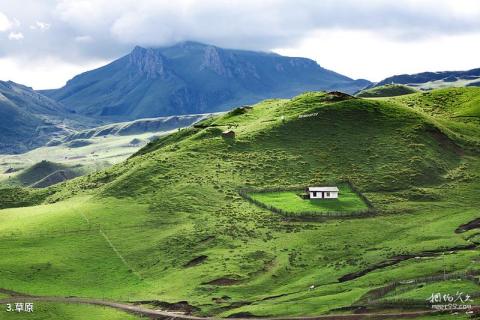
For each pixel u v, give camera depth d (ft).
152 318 353.92
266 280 393.09
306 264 413.18
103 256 450.30
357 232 460.14
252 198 532.32
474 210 497.46
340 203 517.96
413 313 307.78
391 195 537.24
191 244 454.40
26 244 471.21
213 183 563.07
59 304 379.96
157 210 518.78
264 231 470.39
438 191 546.67
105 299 387.55
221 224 483.10
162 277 415.23
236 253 433.48
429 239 433.07
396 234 451.53
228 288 384.27
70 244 468.75
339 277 382.42
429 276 354.13
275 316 331.57
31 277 418.51
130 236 479.00
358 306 326.65
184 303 368.89
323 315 324.39
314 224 480.64
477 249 402.72
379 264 393.70
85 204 553.23
